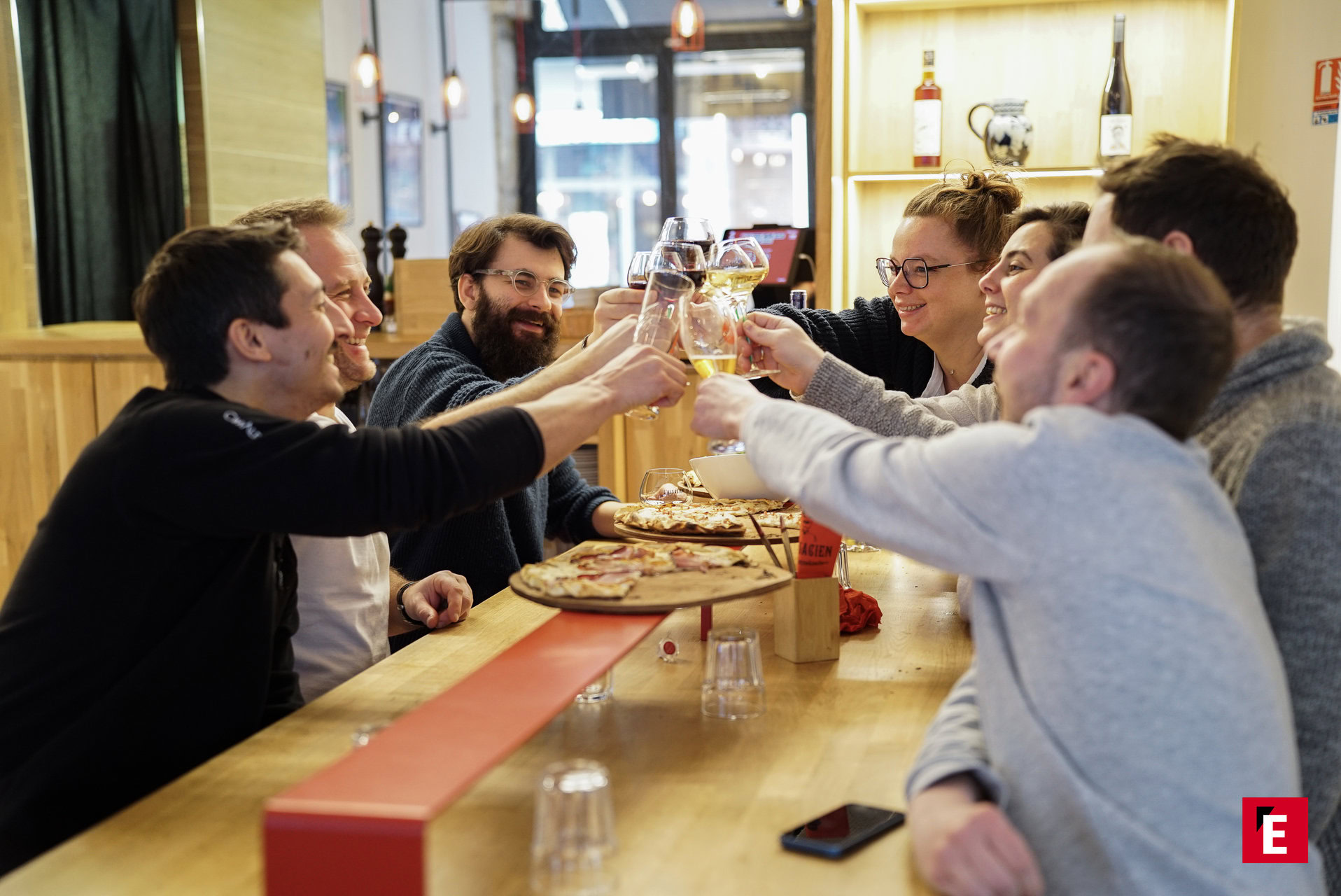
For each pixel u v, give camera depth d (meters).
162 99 4.89
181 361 1.35
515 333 2.46
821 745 1.19
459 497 1.27
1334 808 1.05
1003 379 1.00
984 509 0.91
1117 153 3.32
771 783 1.10
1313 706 1.02
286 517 1.23
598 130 8.11
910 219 2.22
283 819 0.82
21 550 3.70
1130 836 0.86
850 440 1.04
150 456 1.24
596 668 1.09
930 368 2.37
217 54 4.98
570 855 0.90
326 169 5.84
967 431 0.96
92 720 1.24
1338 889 1.12
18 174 4.27
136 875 0.94
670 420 3.44
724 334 1.46
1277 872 0.88
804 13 7.56
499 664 1.11
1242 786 0.87
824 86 3.34
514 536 2.24
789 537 1.57
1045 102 3.51
